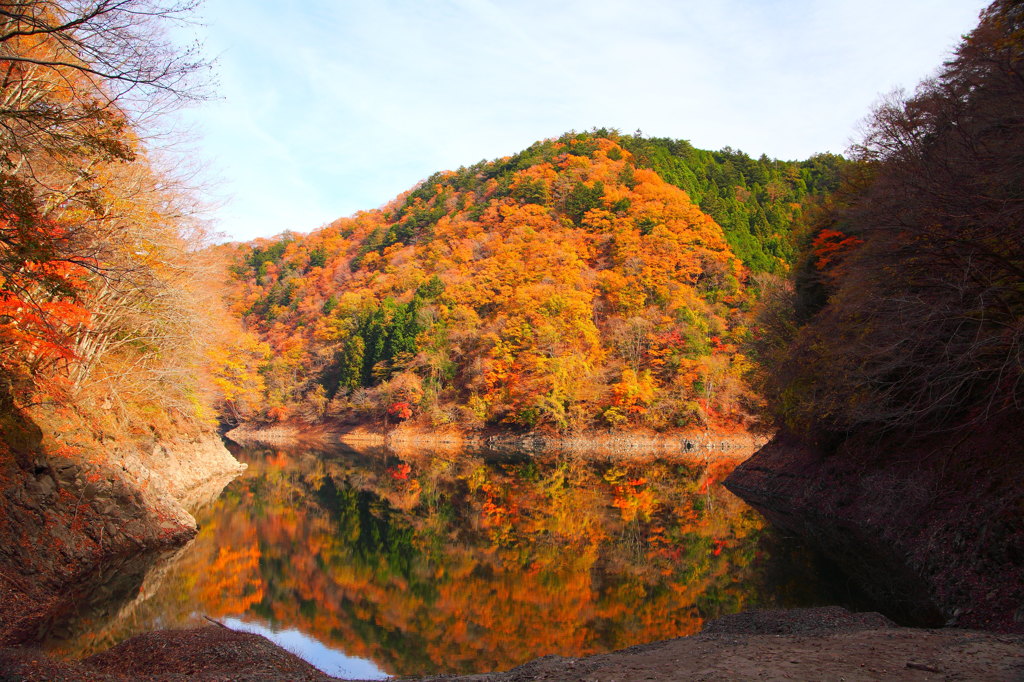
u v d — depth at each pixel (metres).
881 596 13.89
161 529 20.03
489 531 24.55
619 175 111.62
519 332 74.12
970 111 15.95
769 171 130.88
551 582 17.38
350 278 115.81
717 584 16.11
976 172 14.02
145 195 20.41
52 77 13.59
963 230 14.54
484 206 120.38
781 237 102.00
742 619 12.35
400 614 14.79
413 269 103.19
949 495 16.23
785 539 20.92
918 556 15.44
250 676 9.52
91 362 21.41
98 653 10.68
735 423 66.06
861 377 18.59
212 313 31.70
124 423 24.06
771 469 32.81
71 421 17.97
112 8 9.36
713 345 73.00
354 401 82.38
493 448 69.00
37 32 9.48
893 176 17.14
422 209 131.00
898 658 7.27
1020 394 15.07
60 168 14.32
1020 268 14.16
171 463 30.70
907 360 15.66
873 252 17.03
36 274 10.20
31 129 10.72
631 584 16.81
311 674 10.10
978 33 18.42
